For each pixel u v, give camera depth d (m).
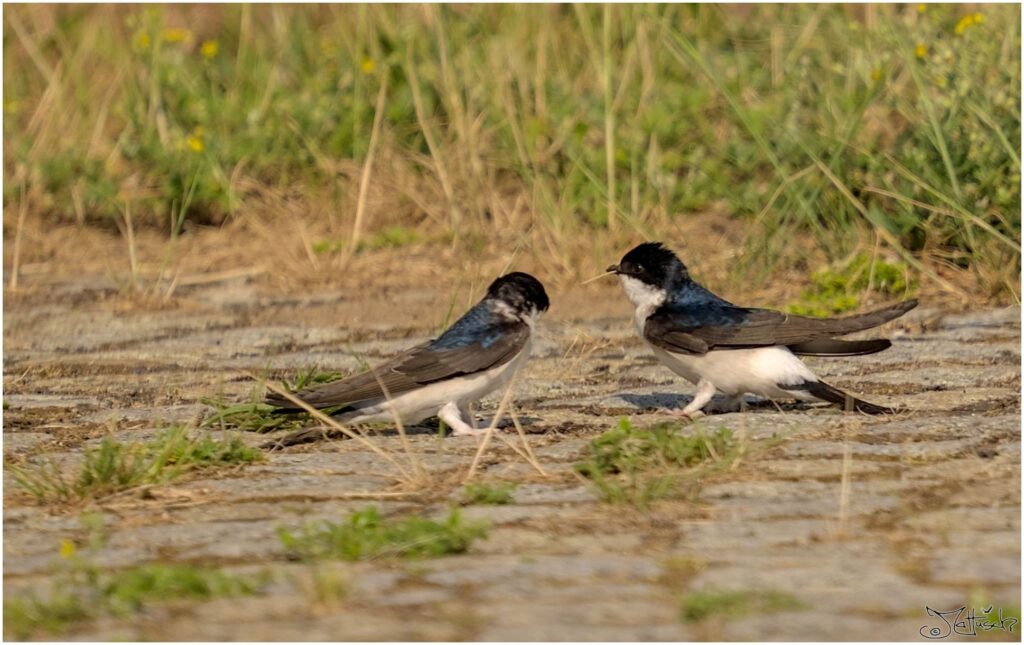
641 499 7.96
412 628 6.13
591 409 10.85
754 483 8.33
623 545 7.28
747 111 18.53
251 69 22.27
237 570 7.09
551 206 16.97
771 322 10.36
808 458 8.89
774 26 20.64
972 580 6.57
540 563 7.00
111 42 23.48
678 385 11.70
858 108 16.98
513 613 6.28
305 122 20.20
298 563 7.18
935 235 15.48
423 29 21.14
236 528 7.84
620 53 20.77
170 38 21.89
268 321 14.85
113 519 8.13
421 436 10.16
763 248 15.84
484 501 8.19
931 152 15.79
